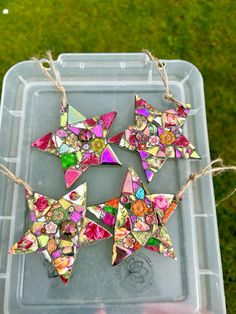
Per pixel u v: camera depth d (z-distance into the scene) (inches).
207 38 19.8
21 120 15.0
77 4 20.2
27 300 12.8
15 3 20.1
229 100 18.8
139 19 20.1
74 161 13.7
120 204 12.9
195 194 14.2
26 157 14.4
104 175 14.0
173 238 13.5
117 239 12.6
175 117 14.2
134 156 14.2
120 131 14.6
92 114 14.9
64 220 12.7
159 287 12.9
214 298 12.9
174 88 15.6
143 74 15.7
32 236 12.6
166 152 13.9
